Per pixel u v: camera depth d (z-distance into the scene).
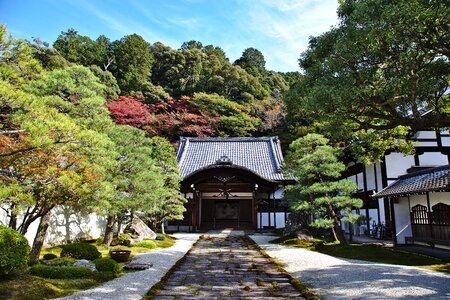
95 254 11.04
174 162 20.86
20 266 7.29
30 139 7.07
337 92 8.16
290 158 16.52
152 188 14.06
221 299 6.70
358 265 9.80
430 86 7.88
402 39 7.66
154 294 7.06
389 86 8.28
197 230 24.92
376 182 17.89
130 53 50.00
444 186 10.00
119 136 13.64
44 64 36.91
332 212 14.67
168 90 49.50
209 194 26.81
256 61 63.72
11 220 9.73
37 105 7.30
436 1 7.17
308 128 34.47
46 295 6.77
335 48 8.42
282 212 24.92
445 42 7.74
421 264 9.88
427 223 12.72
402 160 17.23
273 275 9.16
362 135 11.90
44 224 10.30
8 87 7.12
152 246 15.20
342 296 6.59
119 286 7.73
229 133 41.62
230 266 10.60
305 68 10.48
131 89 46.12
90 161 10.11
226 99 44.12
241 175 24.31
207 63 53.28
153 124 39.47
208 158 28.84
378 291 6.74
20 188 7.43
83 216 16.86
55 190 8.98
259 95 49.50
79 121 10.23
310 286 7.72
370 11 7.85
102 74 42.78
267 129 42.06
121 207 13.63
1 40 7.73
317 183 14.47
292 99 10.51
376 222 18.02
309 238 17.39
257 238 19.66
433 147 17.31
